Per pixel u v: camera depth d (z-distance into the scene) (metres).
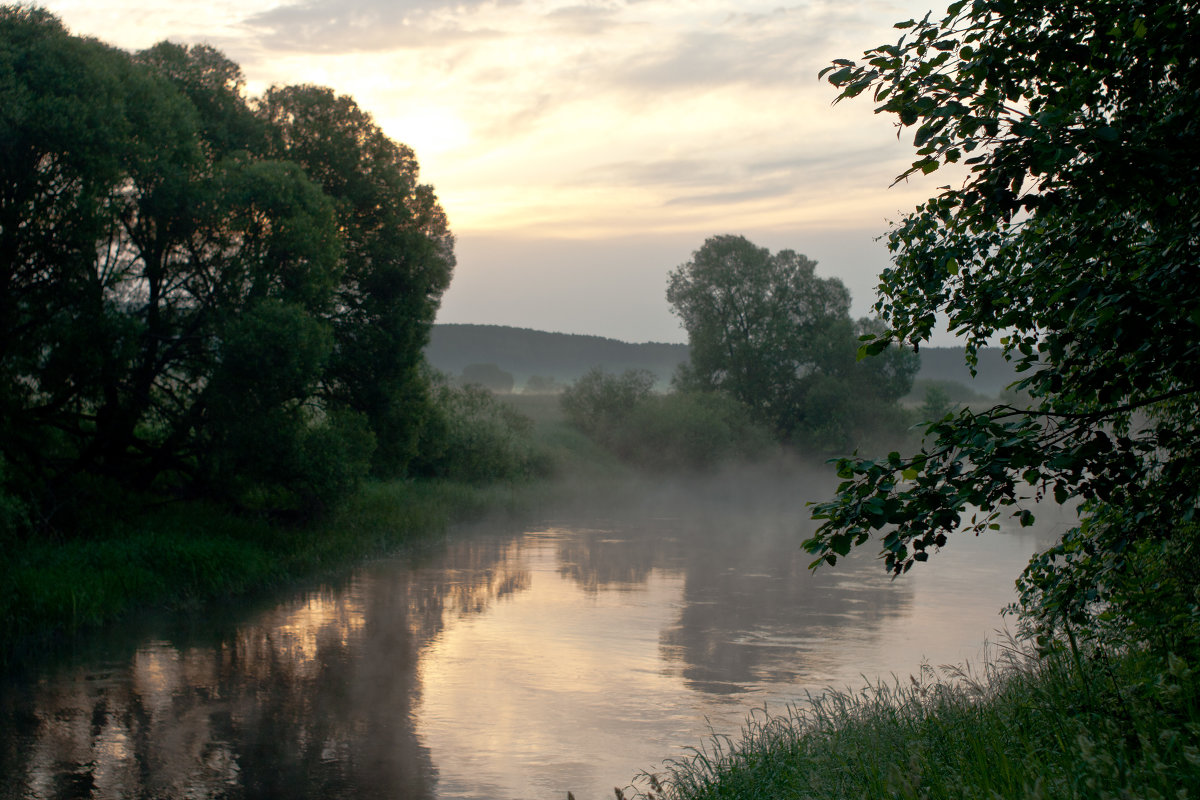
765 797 6.75
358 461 23.64
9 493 18.42
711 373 64.94
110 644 15.25
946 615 17.94
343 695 12.73
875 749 6.36
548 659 14.66
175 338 20.94
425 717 11.83
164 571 18.52
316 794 9.37
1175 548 5.41
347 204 25.75
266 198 21.23
